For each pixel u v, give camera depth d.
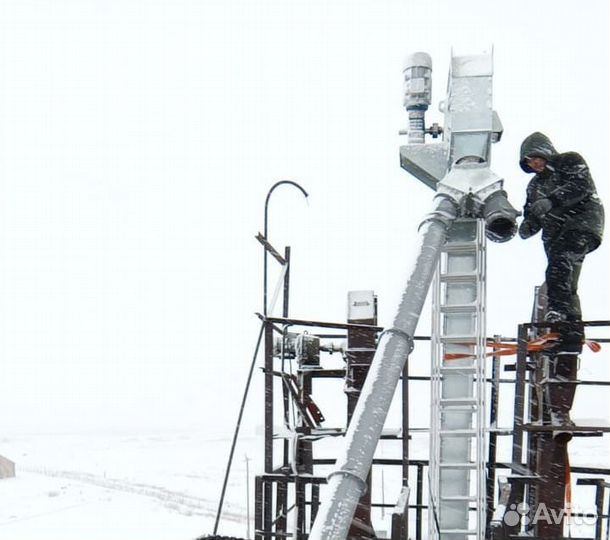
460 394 7.35
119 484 76.19
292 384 9.05
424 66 8.39
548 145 7.43
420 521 10.18
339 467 3.93
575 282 7.52
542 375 8.04
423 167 8.02
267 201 7.77
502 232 7.22
